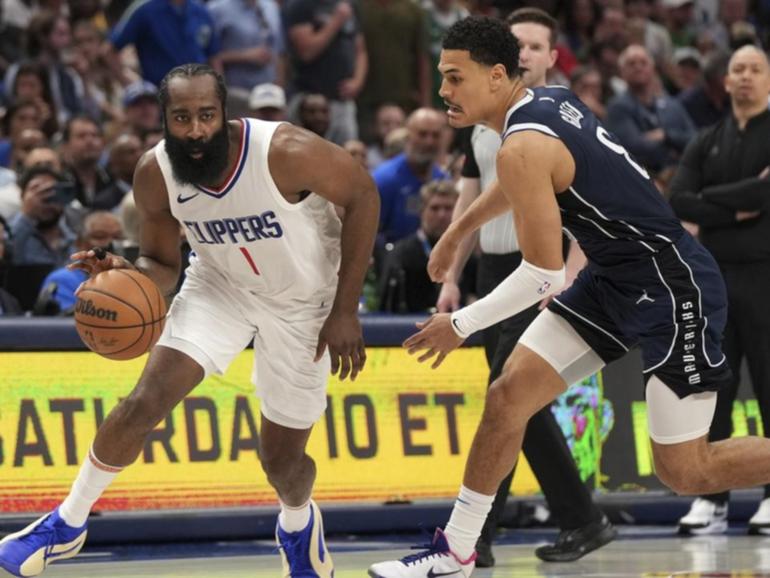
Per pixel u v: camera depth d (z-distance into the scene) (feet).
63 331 46.34
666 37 104.12
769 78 51.03
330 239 34.40
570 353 35.14
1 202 62.95
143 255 35.22
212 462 47.80
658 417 34.45
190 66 31.42
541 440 43.39
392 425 49.90
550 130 32.60
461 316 33.37
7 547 33.01
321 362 34.78
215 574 40.57
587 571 40.73
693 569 40.93
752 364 50.57
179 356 33.06
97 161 67.31
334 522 48.60
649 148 79.36
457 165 68.69
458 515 35.12
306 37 84.53
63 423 46.03
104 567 42.14
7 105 77.36
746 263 50.29
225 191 32.17
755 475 34.73
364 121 87.45
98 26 97.81
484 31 33.40
